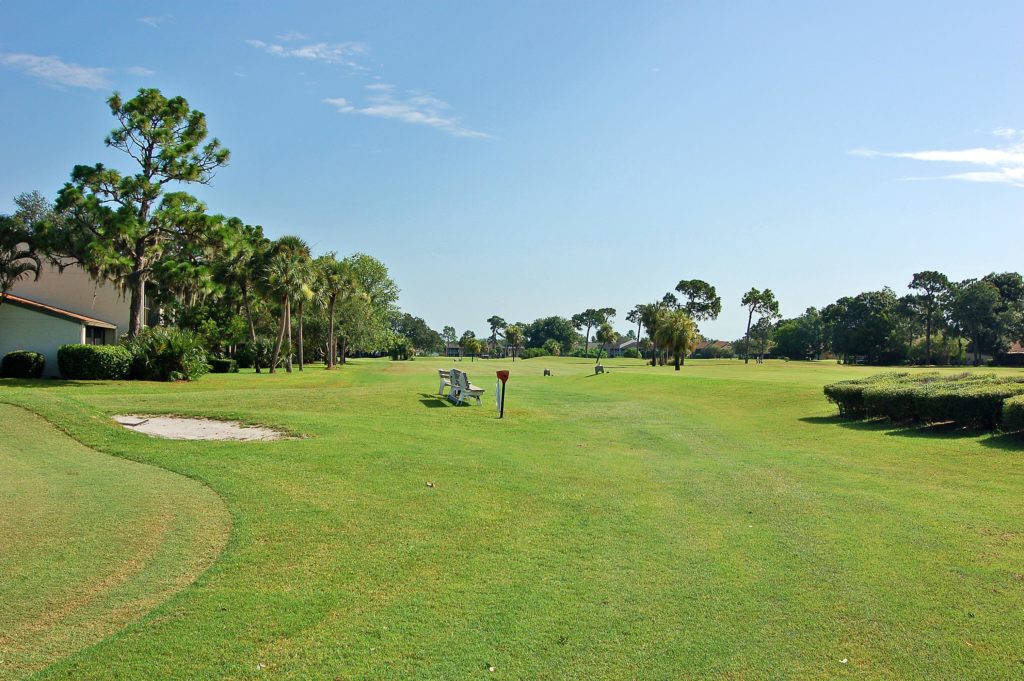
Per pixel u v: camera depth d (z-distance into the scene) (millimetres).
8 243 33594
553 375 44062
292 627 4699
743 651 4480
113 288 43156
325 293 56469
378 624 4785
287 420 13445
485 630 4738
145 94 36594
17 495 7488
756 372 45000
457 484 8641
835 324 104250
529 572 5801
